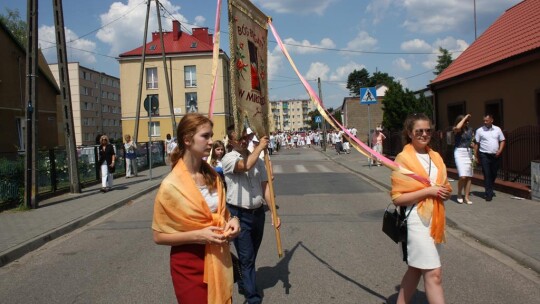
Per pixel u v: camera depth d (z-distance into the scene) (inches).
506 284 203.0
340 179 652.7
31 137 436.8
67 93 546.3
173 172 112.2
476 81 637.3
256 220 182.1
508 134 447.2
